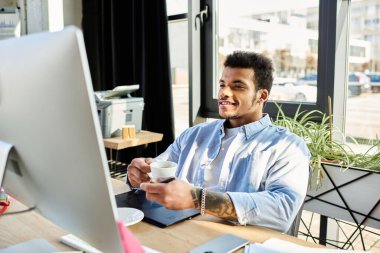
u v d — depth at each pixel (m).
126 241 0.65
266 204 1.14
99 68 3.62
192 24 3.04
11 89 0.67
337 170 1.90
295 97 2.63
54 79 0.58
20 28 3.81
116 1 3.27
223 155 1.51
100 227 0.65
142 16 3.06
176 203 1.05
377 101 2.26
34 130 0.66
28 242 0.96
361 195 1.84
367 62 2.28
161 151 3.14
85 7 3.62
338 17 2.35
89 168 0.60
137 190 1.39
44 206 0.79
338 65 2.39
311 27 2.48
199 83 3.17
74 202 0.67
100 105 2.78
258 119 1.55
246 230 1.08
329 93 2.43
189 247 0.95
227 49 3.00
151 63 3.12
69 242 0.95
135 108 2.97
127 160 3.33
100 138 0.58
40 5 3.75
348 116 2.42
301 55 2.56
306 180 1.33
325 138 2.09
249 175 1.40
